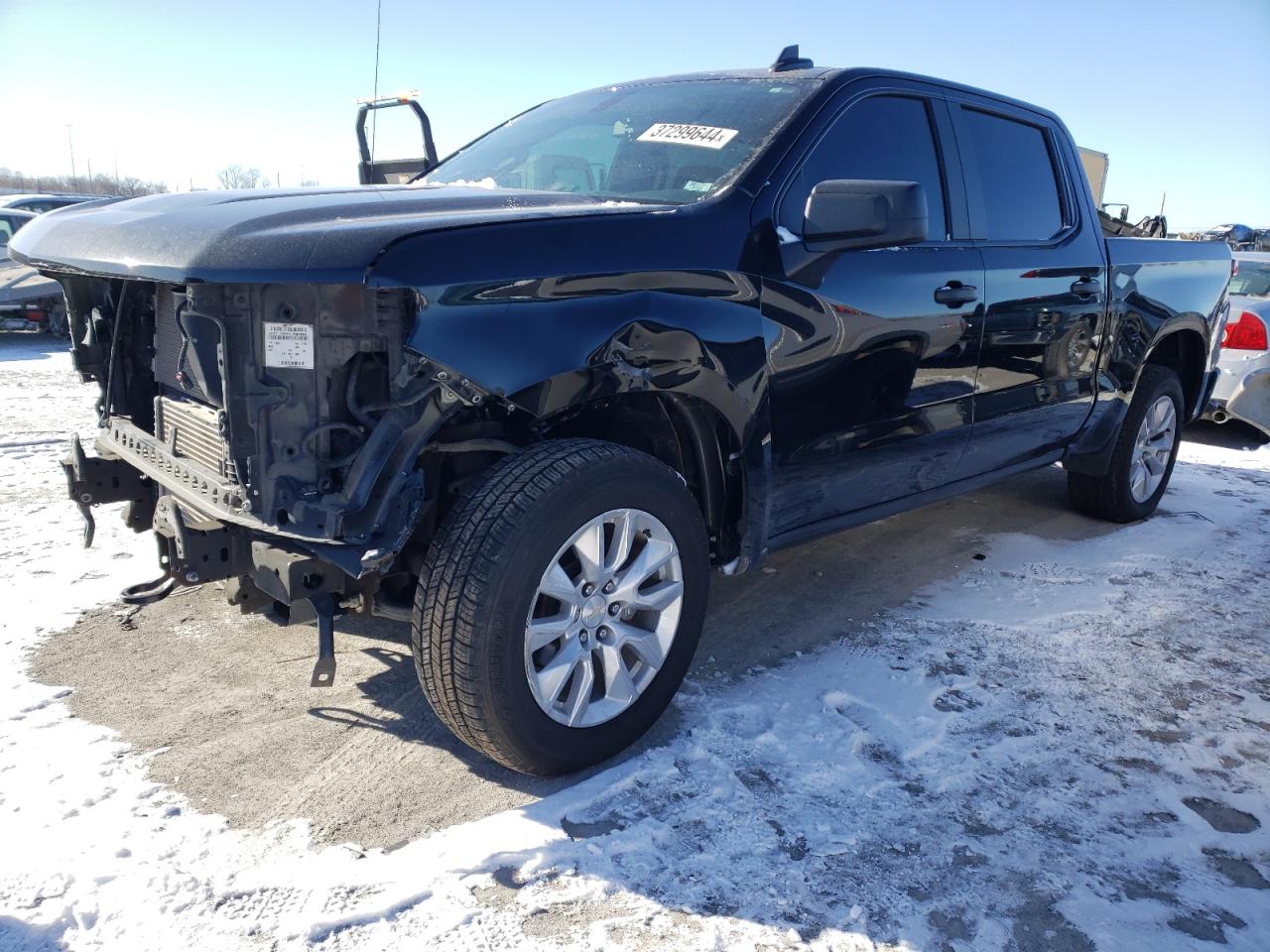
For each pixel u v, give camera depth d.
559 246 2.25
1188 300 4.87
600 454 2.35
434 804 2.31
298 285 2.06
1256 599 3.96
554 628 2.32
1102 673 3.20
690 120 3.18
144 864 2.03
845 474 3.13
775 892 2.05
